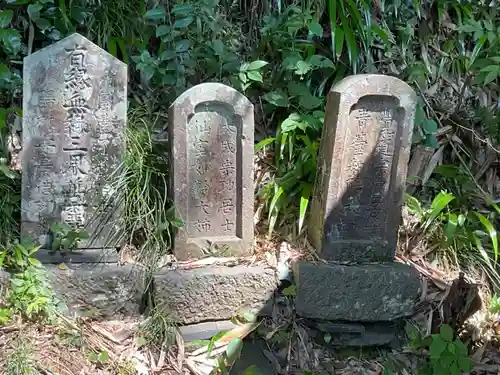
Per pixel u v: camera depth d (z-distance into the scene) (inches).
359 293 110.2
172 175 108.2
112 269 106.8
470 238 123.4
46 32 127.0
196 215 111.7
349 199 111.8
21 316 101.0
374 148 110.1
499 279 122.8
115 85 104.0
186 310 107.7
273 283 110.6
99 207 107.5
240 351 102.8
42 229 106.3
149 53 133.1
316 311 110.0
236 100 107.3
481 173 137.7
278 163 127.7
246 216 113.0
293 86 129.2
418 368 108.4
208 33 134.0
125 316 108.6
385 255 115.2
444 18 148.1
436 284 118.5
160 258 110.3
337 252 113.4
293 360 106.7
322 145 112.7
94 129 104.6
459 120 140.5
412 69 140.1
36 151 103.5
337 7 136.9
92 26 130.6
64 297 105.3
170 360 102.8
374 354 111.5
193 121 107.3
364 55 138.6
